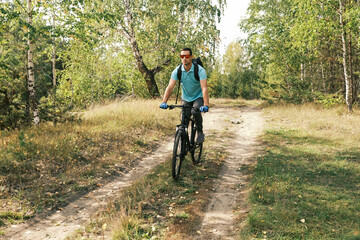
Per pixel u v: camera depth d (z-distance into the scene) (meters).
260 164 5.60
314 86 18.00
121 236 3.15
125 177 5.42
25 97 8.95
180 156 4.83
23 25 9.01
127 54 20.66
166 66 20.86
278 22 17.22
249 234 3.15
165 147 7.74
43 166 5.34
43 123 8.79
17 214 3.66
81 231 3.32
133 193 4.36
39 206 3.97
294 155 6.12
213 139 8.23
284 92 16.30
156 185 4.70
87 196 4.43
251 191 4.30
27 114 8.56
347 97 10.98
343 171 4.99
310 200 3.88
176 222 3.54
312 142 7.12
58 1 10.07
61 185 4.76
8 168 4.96
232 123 11.21
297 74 17.66
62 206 4.07
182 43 19.03
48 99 9.27
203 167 5.64
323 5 10.60
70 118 9.18
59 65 26.84
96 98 21.42
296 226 3.25
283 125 9.87
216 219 3.62
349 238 2.95
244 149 7.20
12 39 9.96
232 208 3.91
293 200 3.92
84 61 19.16
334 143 6.84
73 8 10.35
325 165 5.36
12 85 8.62
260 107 17.06
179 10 18.70
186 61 4.49
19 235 3.25
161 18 18.00
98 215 3.75
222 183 4.88
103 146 6.98
